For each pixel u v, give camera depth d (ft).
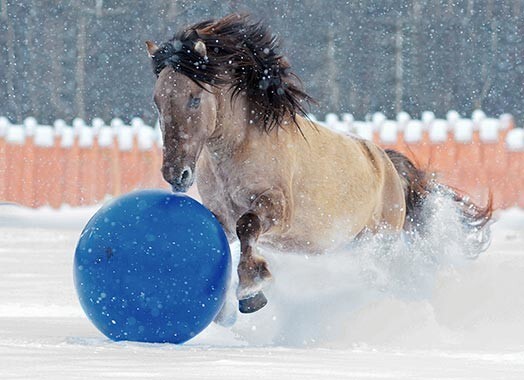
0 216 106.01
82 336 32.55
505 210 108.68
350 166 37.78
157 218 29.76
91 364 24.93
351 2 159.33
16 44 162.20
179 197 30.76
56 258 67.82
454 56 162.81
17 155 117.08
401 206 41.73
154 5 159.33
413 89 162.20
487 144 109.50
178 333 29.73
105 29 160.25
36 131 117.70
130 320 29.45
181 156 31.68
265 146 33.91
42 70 161.79
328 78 157.38
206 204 35.04
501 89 162.20
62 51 162.40
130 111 159.02
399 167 43.91
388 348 31.09
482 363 26.50
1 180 117.08
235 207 34.40
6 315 39.58
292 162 34.76
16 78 161.58
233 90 33.42
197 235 29.71
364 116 160.04
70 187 117.08
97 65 159.94
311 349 30.17
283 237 35.86
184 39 32.45
